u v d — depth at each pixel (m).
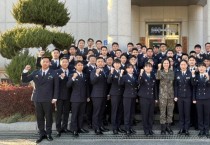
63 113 10.15
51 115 9.48
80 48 11.90
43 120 9.50
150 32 19.34
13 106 11.22
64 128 10.18
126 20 14.23
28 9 12.98
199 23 18.66
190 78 9.91
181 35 19.02
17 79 12.33
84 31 18.86
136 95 10.03
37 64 10.95
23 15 13.12
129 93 9.91
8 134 10.28
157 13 19.06
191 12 18.70
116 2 14.17
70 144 9.18
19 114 11.21
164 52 11.55
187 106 9.92
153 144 9.15
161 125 10.01
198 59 11.12
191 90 10.02
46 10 13.11
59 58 11.20
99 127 10.10
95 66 10.51
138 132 10.14
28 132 10.46
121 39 14.14
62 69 10.09
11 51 13.10
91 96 10.06
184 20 18.97
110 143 9.26
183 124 10.00
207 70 10.47
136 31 18.95
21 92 11.23
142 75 9.88
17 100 11.23
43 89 9.36
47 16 13.17
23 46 12.61
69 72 10.22
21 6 13.12
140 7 19.08
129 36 14.34
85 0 18.86
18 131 10.59
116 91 10.07
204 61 10.49
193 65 10.16
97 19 18.83
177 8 19.02
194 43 18.70
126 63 10.69
